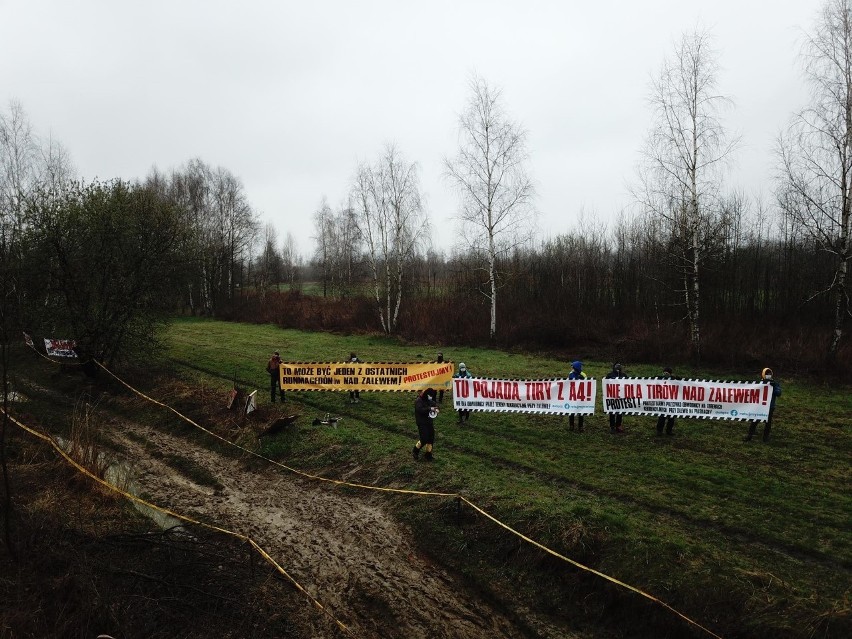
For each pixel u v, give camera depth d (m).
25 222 20.47
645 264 36.09
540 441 14.15
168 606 7.75
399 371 18.67
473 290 38.53
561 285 37.97
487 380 15.68
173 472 13.80
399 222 37.19
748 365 23.55
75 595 7.47
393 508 11.30
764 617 7.09
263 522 11.04
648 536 8.86
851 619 6.75
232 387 20.81
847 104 20.17
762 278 32.81
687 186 24.50
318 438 14.84
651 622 7.63
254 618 7.84
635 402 14.59
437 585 8.95
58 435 15.57
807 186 21.70
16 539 8.84
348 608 8.32
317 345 32.00
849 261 27.20
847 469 11.76
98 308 21.47
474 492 11.01
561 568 8.77
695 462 12.35
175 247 23.05
